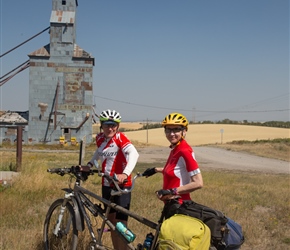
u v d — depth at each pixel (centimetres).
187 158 439
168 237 390
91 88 5216
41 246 589
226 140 7519
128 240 472
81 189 538
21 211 823
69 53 5188
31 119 5178
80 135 5191
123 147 541
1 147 4675
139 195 1117
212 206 997
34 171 1277
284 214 941
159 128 10088
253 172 2612
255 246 695
